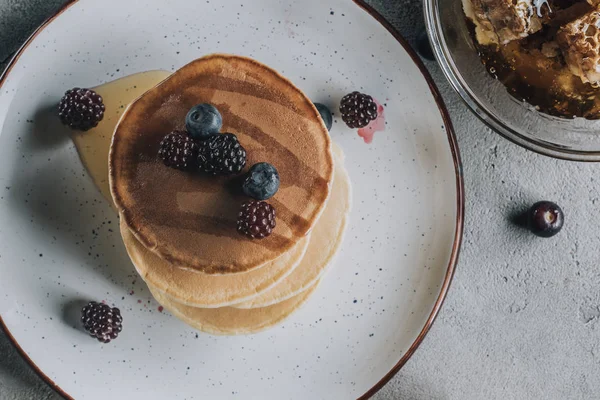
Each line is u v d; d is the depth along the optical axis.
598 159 0.53
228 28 0.55
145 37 0.54
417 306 0.55
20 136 0.54
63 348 0.53
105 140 0.54
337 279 0.55
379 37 0.55
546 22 0.52
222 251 0.50
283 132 0.51
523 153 0.57
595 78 0.51
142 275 0.51
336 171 0.53
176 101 0.51
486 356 0.57
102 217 0.54
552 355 0.58
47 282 0.53
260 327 0.53
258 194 0.48
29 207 0.54
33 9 0.55
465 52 0.54
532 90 0.53
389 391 0.57
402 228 0.55
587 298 0.58
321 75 0.55
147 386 0.54
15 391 0.55
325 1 0.55
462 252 0.57
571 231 0.58
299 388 0.54
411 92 0.55
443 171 0.55
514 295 0.57
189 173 0.50
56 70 0.54
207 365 0.54
